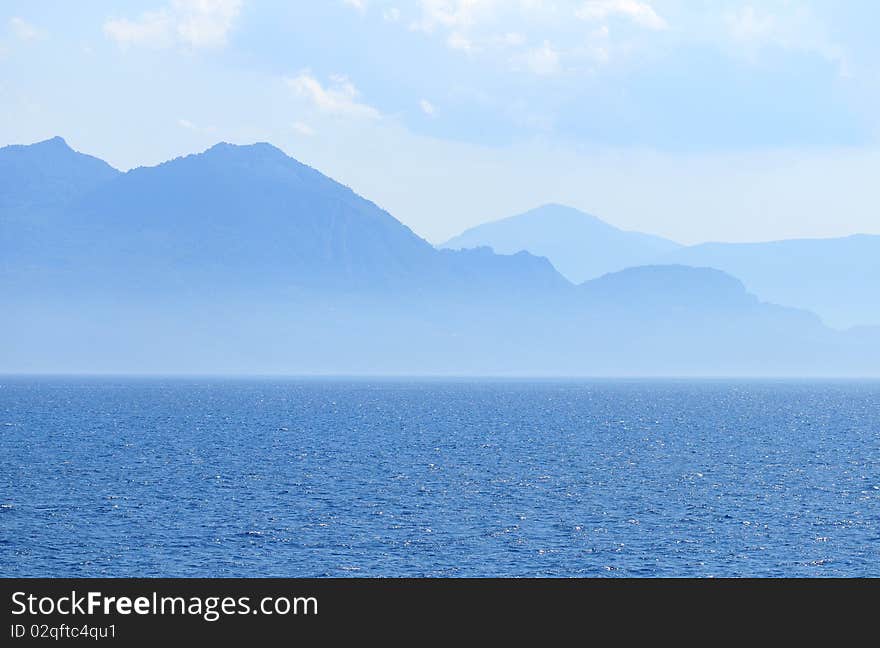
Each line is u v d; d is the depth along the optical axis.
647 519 158.38
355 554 135.62
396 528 150.25
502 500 173.50
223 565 129.75
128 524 151.75
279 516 158.12
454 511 163.25
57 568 127.81
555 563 132.38
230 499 172.62
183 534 145.62
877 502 174.50
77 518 155.38
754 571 129.88
